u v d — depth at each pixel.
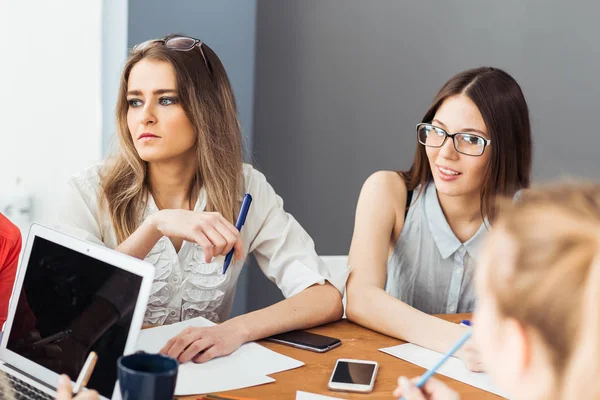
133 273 1.05
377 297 1.53
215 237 1.41
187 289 1.64
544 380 0.55
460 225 1.81
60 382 0.94
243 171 1.77
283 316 1.44
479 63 2.96
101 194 1.66
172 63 1.58
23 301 1.18
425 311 1.87
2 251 1.40
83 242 1.13
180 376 1.20
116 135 1.70
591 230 0.54
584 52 3.02
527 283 0.55
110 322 1.05
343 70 2.90
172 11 2.59
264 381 1.20
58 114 2.56
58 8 2.50
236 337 1.34
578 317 0.53
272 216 1.77
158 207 1.69
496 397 1.19
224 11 2.68
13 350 1.16
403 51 2.92
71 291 1.12
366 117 2.94
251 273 2.91
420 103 2.96
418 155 1.81
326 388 1.19
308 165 2.93
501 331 0.58
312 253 1.71
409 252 1.84
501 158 1.67
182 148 1.61
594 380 0.53
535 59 3.00
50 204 2.58
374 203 1.78
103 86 2.58
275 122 2.87
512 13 2.95
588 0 2.99
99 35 2.55
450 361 1.34
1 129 2.50
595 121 3.07
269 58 2.82
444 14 2.92
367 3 2.87
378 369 1.29
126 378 0.88
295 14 2.82
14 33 2.47
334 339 1.42
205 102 1.62
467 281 1.83
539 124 3.04
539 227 0.57
